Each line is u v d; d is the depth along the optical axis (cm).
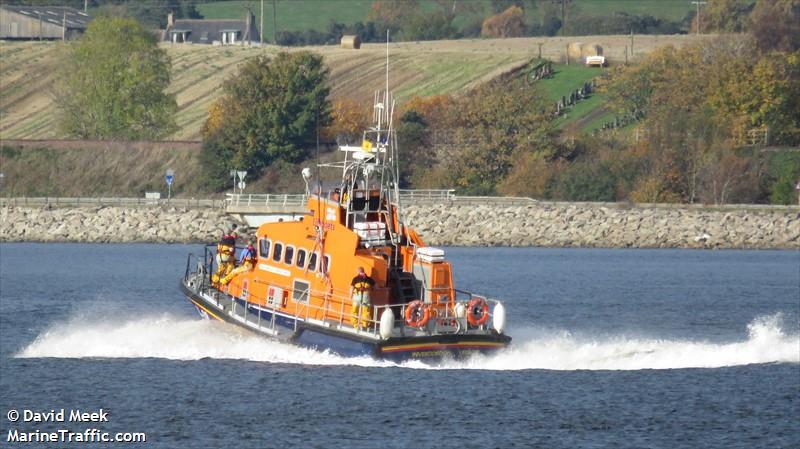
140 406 10119
